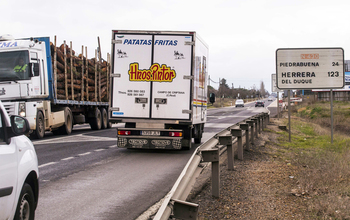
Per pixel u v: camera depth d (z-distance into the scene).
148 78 12.59
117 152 13.38
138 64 12.62
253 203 6.68
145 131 12.62
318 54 17.17
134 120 12.60
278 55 17.39
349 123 39.94
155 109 12.58
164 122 12.54
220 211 6.23
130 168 10.17
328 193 6.97
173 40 12.58
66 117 20.41
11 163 4.14
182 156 12.60
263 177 8.84
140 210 6.21
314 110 53.19
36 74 17.00
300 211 6.16
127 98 12.62
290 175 9.05
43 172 9.46
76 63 21.92
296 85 17.31
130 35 12.66
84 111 24.31
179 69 12.54
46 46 18.20
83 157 12.09
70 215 5.90
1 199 3.84
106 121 27.11
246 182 8.30
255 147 14.41
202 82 14.64
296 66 17.30
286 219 5.80
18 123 4.39
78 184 8.10
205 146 6.70
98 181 8.44
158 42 12.59
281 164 10.75
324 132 26.52
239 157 11.34
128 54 12.65
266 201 6.80
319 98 80.06
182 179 4.52
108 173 9.41
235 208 6.39
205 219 5.83
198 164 5.59
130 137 12.62
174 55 12.55
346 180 8.16
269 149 14.41
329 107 56.47
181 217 3.80
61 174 9.21
